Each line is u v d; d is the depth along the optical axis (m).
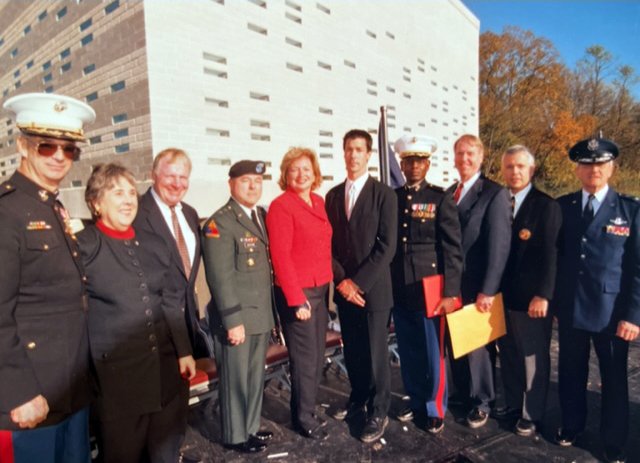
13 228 1.28
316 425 2.31
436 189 2.36
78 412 1.49
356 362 2.53
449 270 2.21
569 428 2.17
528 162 2.27
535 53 27.81
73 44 8.46
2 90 12.09
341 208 2.37
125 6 6.95
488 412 2.41
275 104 8.77
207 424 2.48
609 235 2.01
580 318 2.07
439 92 15.38
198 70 7.34
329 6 10.13
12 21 10.71
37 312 1.34
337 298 2.49
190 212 2.25
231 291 2.00
